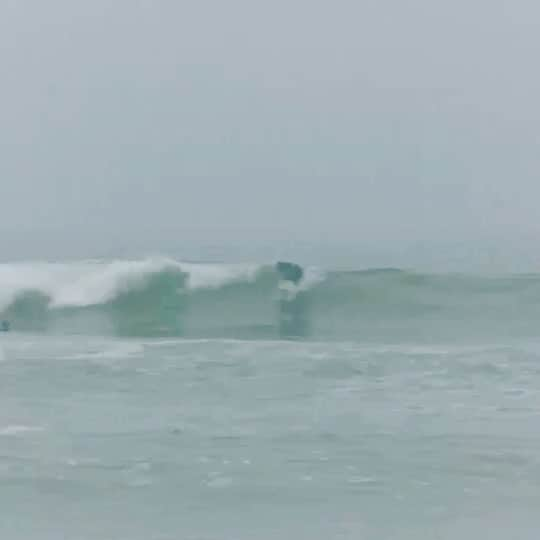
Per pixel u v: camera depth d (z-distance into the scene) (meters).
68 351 75.69
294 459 45.69
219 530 36.62
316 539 35.72
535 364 69.12
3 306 100.19
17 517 38.16
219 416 53.97
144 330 92.25
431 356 72.69
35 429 51.31
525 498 39.97
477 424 51.88
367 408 55.81
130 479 42.81
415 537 35.88
